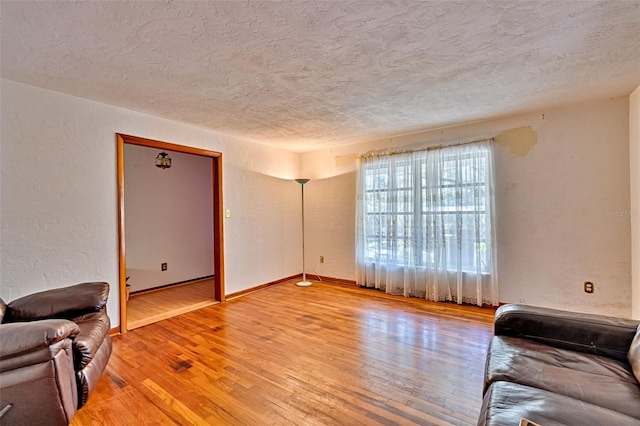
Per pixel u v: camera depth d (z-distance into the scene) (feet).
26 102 8.18
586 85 8.71
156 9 5.07
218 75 7.70
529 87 8.79
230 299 13.56
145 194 15.39
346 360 7.97
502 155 11.76
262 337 9.46
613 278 9.98
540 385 4.42
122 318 9.93
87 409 6.06
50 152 8.61
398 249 14.11
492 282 11.85
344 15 5.35
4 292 7.87
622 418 3.54
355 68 7.43
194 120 11.51
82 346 6.06
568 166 10.59
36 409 5.06
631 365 4.75
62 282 8.82
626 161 9.71
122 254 10.03
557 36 6.13
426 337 9.34
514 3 5.08
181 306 12.59
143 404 6.22
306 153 17.65
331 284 16.15
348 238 16.17
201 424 5.64
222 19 5.41
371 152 15.12
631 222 9.61
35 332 4.99
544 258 11.06
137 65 7.13
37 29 5.60
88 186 9.34
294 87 8.53
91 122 9.41
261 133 13.56
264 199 15.61
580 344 5.48
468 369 7.46
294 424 5.62
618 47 6.57
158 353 8.45
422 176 13.46
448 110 10.70
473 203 12.22
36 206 8.37
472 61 7.16
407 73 7.75
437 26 5.74
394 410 5.97
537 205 11.14
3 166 7.86
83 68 7.24
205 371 7.47
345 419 5.73
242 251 14.38
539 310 6.06
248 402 6.27
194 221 17.56
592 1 5.05
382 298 13.55
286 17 5.37
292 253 17.37
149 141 10.85
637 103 8.95
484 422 3.69
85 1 4.82
